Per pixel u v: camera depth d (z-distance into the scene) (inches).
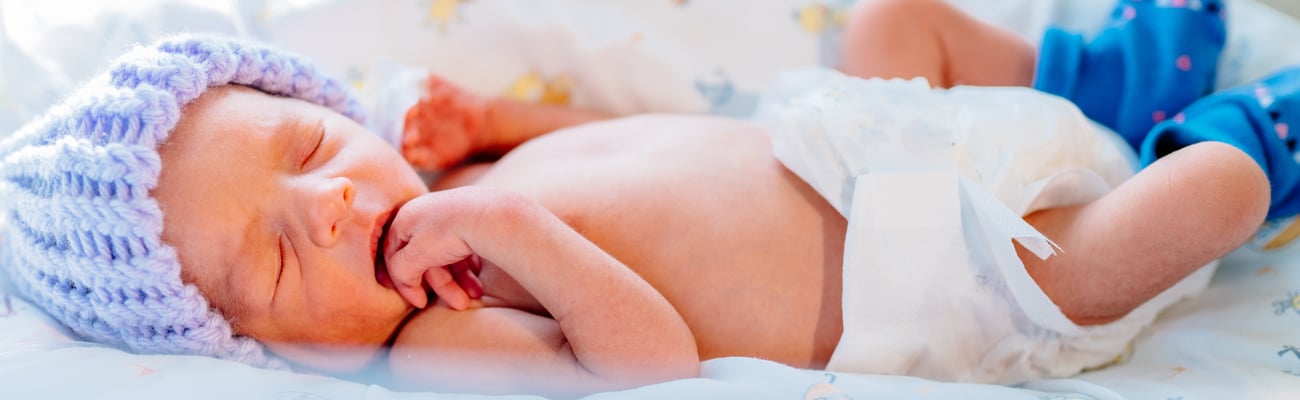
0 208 40.8
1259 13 50.8
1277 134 40.6
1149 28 47.8
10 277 39.9
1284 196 41.9
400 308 39.4
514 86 56.2
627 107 55.9
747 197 41.0
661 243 40.4
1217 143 35.8
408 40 55.6
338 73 54.9
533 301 41.0
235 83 38.8
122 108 33.3
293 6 55.1
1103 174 42.3
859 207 37.4
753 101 55.9
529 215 36.4
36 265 35.9
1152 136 41.6
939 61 50.6
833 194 39.2
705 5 56.6
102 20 53.6
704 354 39.4
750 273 39.3
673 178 42.2
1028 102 41.9
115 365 33.2
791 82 49.3
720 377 35.9
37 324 36.5
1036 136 39.9
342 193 34.4
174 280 33.7
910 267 37.6
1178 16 46.9
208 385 32.5
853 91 42.1
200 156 34.4
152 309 34.4
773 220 40.2
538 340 38.0
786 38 56.3
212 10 54.6
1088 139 41.9
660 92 55.6
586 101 56.3
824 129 40.0
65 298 35.7
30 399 30.8
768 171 42.1
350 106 45.2
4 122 49.6
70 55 52.9
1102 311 38.8
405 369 38.3
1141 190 35.7
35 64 51.6
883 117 39.8
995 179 38.5
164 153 34.1
